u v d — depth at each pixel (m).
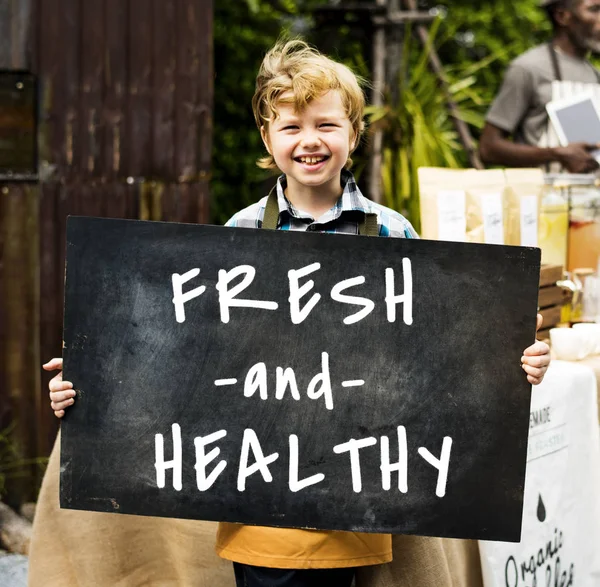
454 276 2.04
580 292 3.36
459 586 2.59
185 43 3.76
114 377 2.06
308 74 2.04
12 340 3.75
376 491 2.04
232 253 2.05
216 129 6.07
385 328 2.04
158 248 2.05
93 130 3.73
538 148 4.11
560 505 2.68
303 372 2.05
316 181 2.10
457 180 3.24
